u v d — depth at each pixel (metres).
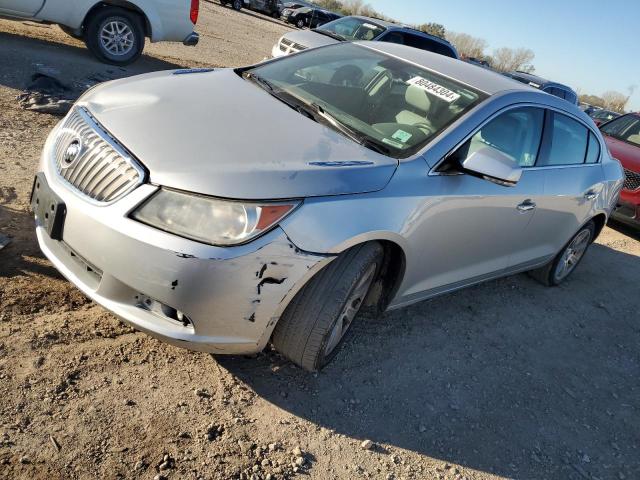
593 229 5.41
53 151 2.91
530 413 3.44
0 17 8.04
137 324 2.49
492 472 2.88
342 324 3.04
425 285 3.54
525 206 3.95
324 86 3.79
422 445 2.90
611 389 3.99
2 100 6.00
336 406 2.96
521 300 4.96
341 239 2.62
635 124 9.05
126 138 2.66
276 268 2.48
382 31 11.26
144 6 8.77
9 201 3.90
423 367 3.53
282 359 3.15
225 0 32.53
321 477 2.51
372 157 3.01
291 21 33.84
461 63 4.24
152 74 3.75
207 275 2.36
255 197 2.44
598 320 5.04
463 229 3.47
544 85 16.56
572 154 4.68
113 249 2.44
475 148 3.45
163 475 2.27
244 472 2.40
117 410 2.51
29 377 2.52
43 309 2.97
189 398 2.70
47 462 2.17
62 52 8.77
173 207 2.42
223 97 3.27
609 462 3.23
